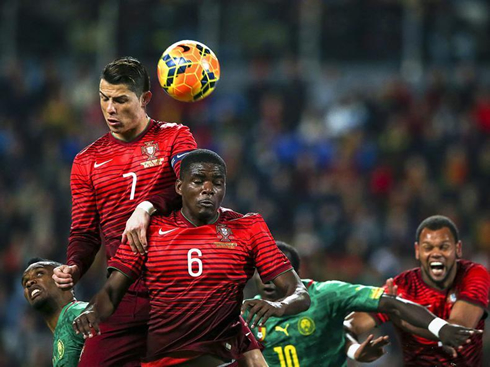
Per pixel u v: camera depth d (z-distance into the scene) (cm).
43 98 6181
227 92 6328
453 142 5794
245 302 1647
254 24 6538
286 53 6538
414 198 5378
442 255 2205
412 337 2233
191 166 1728
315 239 5078
